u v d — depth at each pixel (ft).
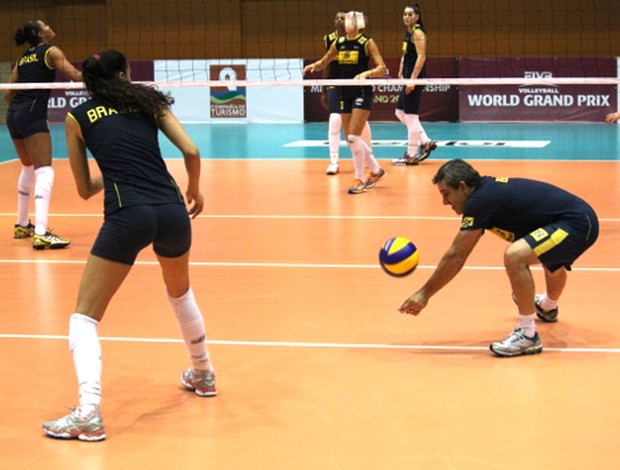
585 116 72.54
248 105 76.79
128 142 15.76
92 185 16.48
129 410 16.57
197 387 17.17
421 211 36.27
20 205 32.78
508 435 15.08
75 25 77.66
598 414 15.94
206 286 25.27
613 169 47.21
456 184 18.84
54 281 26.32
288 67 75.10
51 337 20.94
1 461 14.48
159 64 75.87
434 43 74.69
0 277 26.86
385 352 19.52
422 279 25.72
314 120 76.79
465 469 13.85
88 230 34.04
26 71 31.07
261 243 30.89
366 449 14.66
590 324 21.31
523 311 19.04
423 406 16.44
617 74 71.72
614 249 29.12
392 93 75.46
